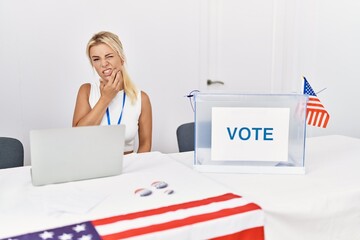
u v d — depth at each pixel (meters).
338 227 1.15
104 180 1.24
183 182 1.21
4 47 2.36
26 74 2.45
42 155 1.15
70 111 2.61
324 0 3.19
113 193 1.12
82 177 1.23
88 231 0.88
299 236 1.09
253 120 1.31
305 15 3.18
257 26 3.09
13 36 2.37
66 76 2.55
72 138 1.17
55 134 1.15
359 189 1.18
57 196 1.09
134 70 2.74
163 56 2.82
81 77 2.60
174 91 2.90
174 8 2.79
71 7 2.50
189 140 2.09
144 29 2.72
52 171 1.18
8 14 2.34
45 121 2.55
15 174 1.32
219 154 1.34
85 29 2.55
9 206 1.02
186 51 2.89
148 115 2.04
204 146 1.35
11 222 0.92
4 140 1.76
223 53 3.02
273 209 1.04
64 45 2.52
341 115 3.37
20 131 2.49
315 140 1.91
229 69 3.07
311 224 1.10
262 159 1.33
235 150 1.34
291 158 1.33
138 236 0.87
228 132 1.33
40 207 1.01
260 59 3.15
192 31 2.89
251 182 1.25
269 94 1.31
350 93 3.38
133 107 1.97
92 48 1.93
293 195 1.13
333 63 3.30
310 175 1.32
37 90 2.49
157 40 2.78
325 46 3.26
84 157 1.21
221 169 1.35
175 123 2.96
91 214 0.97
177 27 2.83
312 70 3.26
